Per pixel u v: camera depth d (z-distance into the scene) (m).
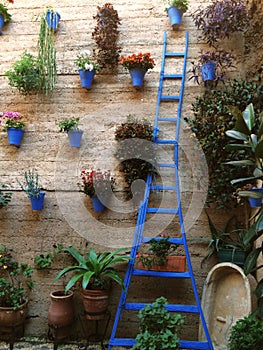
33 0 4.17
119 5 4.04
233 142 3.23
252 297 3.00
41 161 3.74
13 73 3.76
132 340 2.84
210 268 3.33
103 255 3.26
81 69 3.76
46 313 3.43
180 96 3.68
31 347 3.17
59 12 4.10
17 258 3.57
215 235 3.29
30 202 3.66
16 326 3.22
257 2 3.65
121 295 3.06
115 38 3.88
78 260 3.27
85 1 4.09
